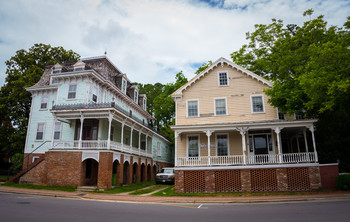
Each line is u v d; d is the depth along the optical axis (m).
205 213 9.91
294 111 18.12
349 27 15.81
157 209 11.03
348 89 14.00
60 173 19.77
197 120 21.16
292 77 19.44
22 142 28.92
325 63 14.44
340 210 9.88
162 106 39.91
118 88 27.75
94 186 19.16
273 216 8.96
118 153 21.30
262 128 18.50
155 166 34.03
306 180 16.98
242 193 16.66
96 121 23.06
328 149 20.91
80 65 24.45
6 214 8.80
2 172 29.50
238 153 20.22
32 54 33.84
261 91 20.77
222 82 21.61
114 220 8.22
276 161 19.14
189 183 18.02
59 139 23.62
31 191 16.88
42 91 26.53
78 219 8.25
